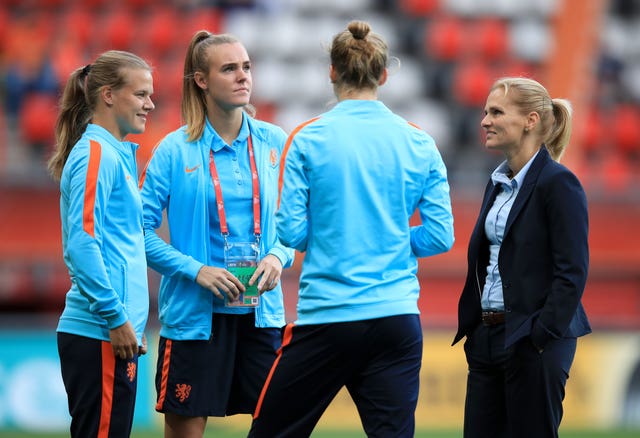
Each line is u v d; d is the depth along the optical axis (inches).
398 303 582.2
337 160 580.4
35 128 1845.5
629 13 2225.6
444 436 1234.0
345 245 579.5
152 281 1565.0
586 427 1339.8
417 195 601.9
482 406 636.1
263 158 711.7
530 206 607.8
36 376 1290.6
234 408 716.7
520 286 605.3
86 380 592.4
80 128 625.3
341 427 1306.6
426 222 609.0
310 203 589.6
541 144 629.6
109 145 602.2
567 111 639.8
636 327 1364.4
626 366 1357.0
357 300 576.4
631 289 1681.8
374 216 584.4
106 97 610.2
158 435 1208.8
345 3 2199.8
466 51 2149.4
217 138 697.6
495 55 2148.1
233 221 695.1
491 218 627.2
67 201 593.0
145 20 2175.2
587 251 597.0
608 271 1678.2
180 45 2143.2
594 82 2094.0
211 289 666.8
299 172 584.7
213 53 681.0
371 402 586.6
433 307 1624.0
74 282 603.2
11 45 2034.9
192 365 685.9
